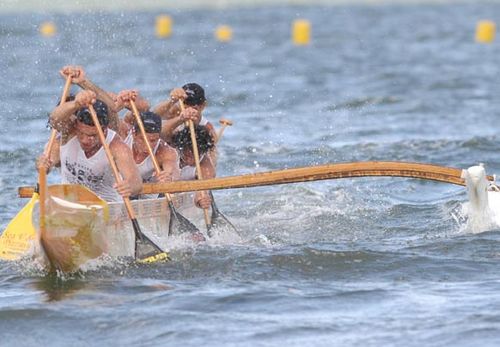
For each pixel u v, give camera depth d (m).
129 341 22.53
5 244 30.84
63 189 27.61
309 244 31.48
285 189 42.19
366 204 38.72
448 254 29.86
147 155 32.78
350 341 22.16
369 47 131.75
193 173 35.25
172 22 196.12
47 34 146.50
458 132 58.28
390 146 53.31
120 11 170.25
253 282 27.11
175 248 31.03
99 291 26.41
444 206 37.62
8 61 106.88
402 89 82.56
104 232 28.78
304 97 77.62
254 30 170.12
